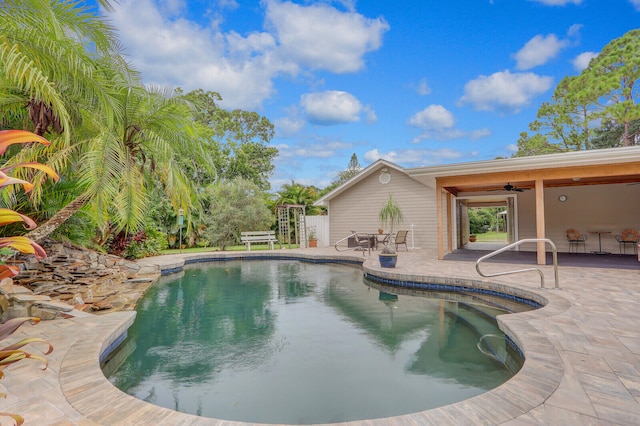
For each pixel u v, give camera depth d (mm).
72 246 8547
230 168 25375
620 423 2166
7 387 2748
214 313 5961
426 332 4832
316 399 3062
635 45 19016
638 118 18906
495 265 8844
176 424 2283
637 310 4590
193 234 17109
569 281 6547
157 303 6699
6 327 1048
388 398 3066
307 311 6027
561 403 2398
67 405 2496
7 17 4055
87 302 6254
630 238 10719
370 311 5977
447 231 13438
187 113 6703
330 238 17016
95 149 5180
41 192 5633
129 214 5797
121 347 4375
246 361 3910
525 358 3107
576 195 11820
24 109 5516
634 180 10695
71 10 4680
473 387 3250
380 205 15602
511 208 13609
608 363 2992
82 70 4738
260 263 12664
